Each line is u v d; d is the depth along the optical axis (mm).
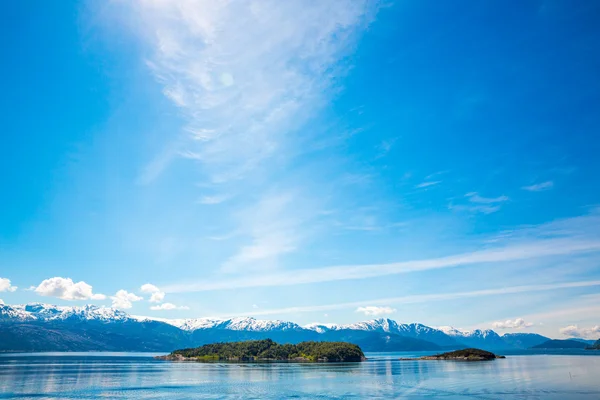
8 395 158375
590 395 148875
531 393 154750
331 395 154500
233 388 178625
